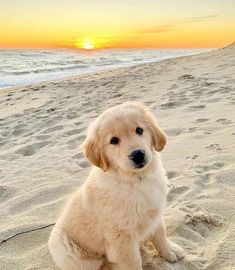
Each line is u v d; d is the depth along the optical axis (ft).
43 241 1.98
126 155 1.54
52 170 2.89
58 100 6.14
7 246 1.96
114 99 5.33
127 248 1.58
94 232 1.61
